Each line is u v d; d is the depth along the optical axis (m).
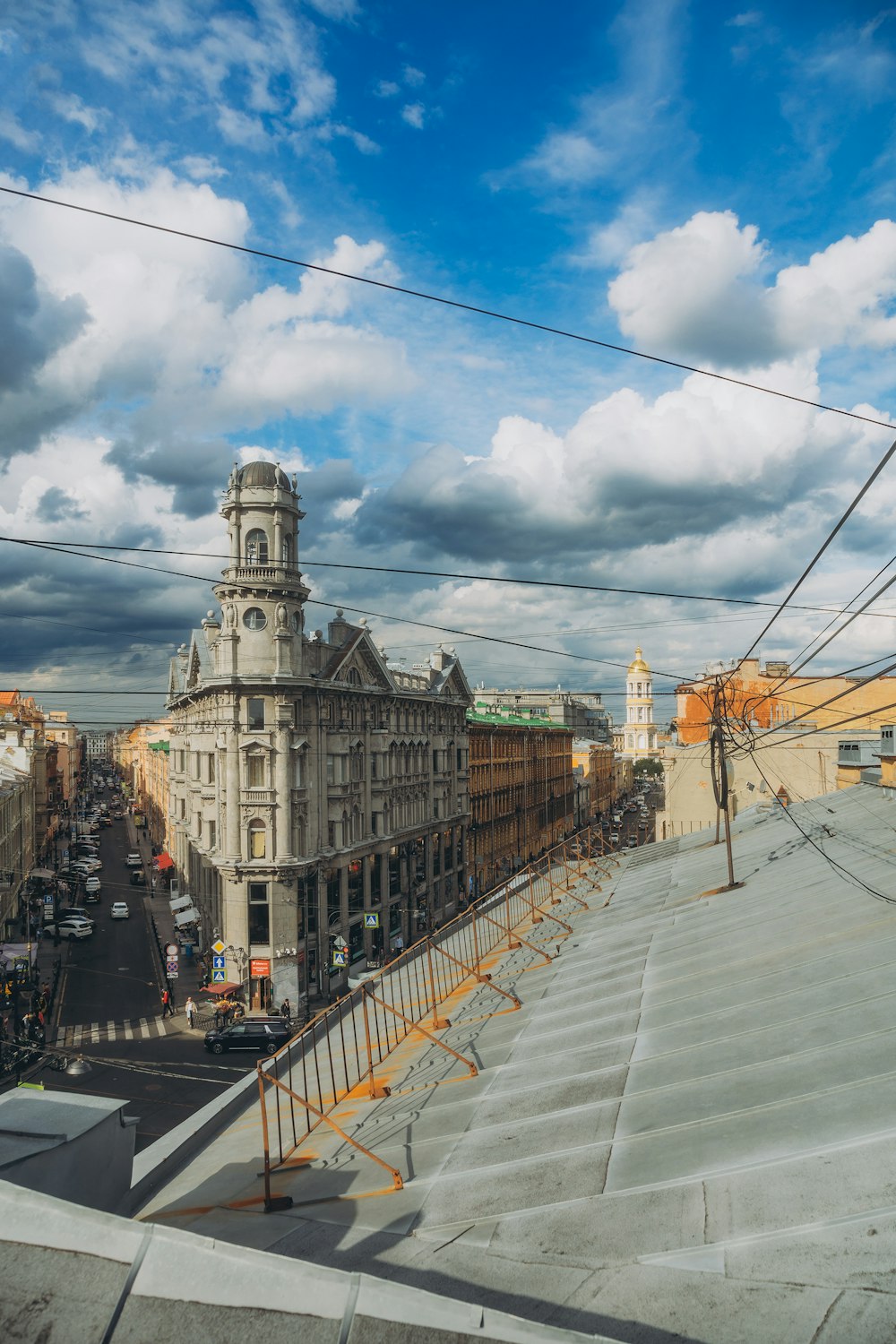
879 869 17.56
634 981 15.52
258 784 47.00
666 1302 6.04
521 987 18.38
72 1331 4.47
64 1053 38.53
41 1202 5.22
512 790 94.44
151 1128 30.08
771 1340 5.36
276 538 47.31
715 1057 10.68
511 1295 6.64
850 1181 6.94
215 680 46.41
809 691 56.91
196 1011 46.38
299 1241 8.66
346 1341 4.17
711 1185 7.54
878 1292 5.52
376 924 53.31
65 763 142.62
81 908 72.69
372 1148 11.30
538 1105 11.00
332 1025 20.08
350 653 53.44
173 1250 4.81
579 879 33.31
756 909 17.98
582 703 164.25
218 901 51.38
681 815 51.16
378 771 58.09
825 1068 9.38
